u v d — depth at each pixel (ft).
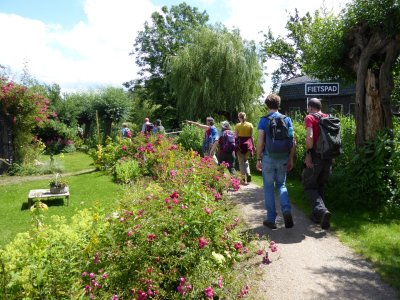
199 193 14.34
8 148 50.88
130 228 11.34
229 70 71.61
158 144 39.45
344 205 20.39
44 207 12.89
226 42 72.74
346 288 11.98
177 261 10.90
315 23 27.20
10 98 49.65
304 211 20.40
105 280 9.99
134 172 33.06
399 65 24.32
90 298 9.36
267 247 15.05
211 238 12.38
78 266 10.37
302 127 32.24
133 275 10.47
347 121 30.35
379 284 12.21
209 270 11.12
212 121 30.40
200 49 74.59
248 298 11.21
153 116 115.34
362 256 14.38
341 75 26.14
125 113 106.63
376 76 21.93
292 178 31.04
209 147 29.99
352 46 23.38
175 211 12.57
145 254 10.76
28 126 52.65
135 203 14.73
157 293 10.22
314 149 17.74
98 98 103.14
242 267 12.87
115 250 10.68
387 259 13.98
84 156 76.02
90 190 31.68
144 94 126.52
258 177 32.55
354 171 20.89
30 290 9.14
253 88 73.61
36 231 11.42
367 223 17.95
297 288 11.98
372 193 19.98
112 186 32.83
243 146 27.76
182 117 76.89
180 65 75.46
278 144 16.55
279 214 19.85
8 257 10.19
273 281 12.39
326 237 16.40
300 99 84.74
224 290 11.02
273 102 17.01
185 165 26.11
